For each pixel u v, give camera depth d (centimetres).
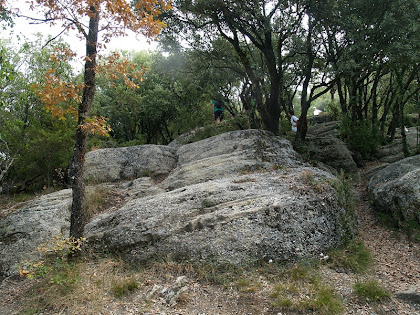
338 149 1200
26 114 1354
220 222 619
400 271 587
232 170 890
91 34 583
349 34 988
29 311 496
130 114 2211
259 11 1070
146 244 633
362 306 487
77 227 606
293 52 1248
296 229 615
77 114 589
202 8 1116
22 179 1416
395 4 992
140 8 602
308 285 529
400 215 765
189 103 2016
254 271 567
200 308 495
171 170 1084
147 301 506
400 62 1029
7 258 693
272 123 1253
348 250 638
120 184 1033
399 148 1291
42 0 539
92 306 490
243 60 1249
